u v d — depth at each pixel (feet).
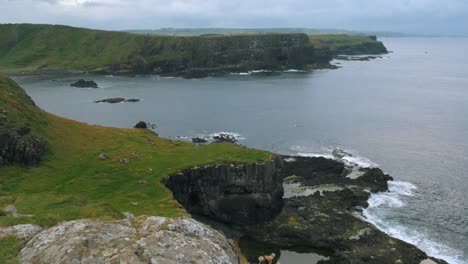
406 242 182.70
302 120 402.31
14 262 55.31
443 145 325.83
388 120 407.03
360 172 265.75
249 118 408.26
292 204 217.77
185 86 604.90
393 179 257.96
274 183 207.92
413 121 403.75
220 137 339.16
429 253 178.09
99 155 215.92
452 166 280.31
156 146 242.58
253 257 179.01
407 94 559.79
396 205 222.48
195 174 204.33
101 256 53.98
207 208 208.13
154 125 379.96
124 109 442.50
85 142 230.68
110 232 60.39
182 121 395.75
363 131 365.81
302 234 188.24
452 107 472.85
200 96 521.65
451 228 198.80
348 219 201.26
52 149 211.82
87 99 493.36
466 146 322.96
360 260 169.07
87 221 63.21
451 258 174.50
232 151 224.33
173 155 223.71
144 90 566.36
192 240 58.44
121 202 163.84
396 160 291.79
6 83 238.27
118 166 205.05
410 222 204.54
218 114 423.64
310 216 204.13
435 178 259.60
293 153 306.76
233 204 207.21
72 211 96.94
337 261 171.83
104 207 103.76
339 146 323.78
